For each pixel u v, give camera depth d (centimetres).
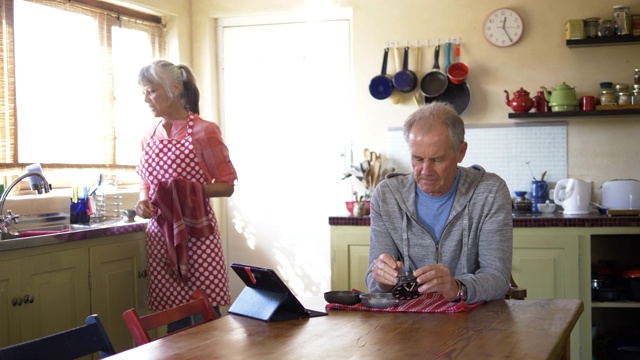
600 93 431
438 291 199
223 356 156
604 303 382
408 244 240
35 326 296
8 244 280
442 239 236
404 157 461
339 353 156
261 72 491
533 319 187
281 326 186
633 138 434
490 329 176
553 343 161
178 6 478
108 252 340
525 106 429
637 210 386
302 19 484
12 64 369
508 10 443
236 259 499
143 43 464
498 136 448
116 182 415
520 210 423
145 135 353
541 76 443
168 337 176
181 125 339
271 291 202
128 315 189
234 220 499
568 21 428
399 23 459
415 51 457
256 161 494
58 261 308
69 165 404
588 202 418
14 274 286
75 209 374
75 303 319
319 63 483
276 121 490
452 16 452
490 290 209
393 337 170
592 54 436
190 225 326
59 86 404
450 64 446
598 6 434
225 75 497
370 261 244
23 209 350
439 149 221
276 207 492
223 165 339
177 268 324
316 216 486
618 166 437
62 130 405
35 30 390
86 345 179
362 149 467
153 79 331
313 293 488
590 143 440
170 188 325
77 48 415
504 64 447
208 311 218
